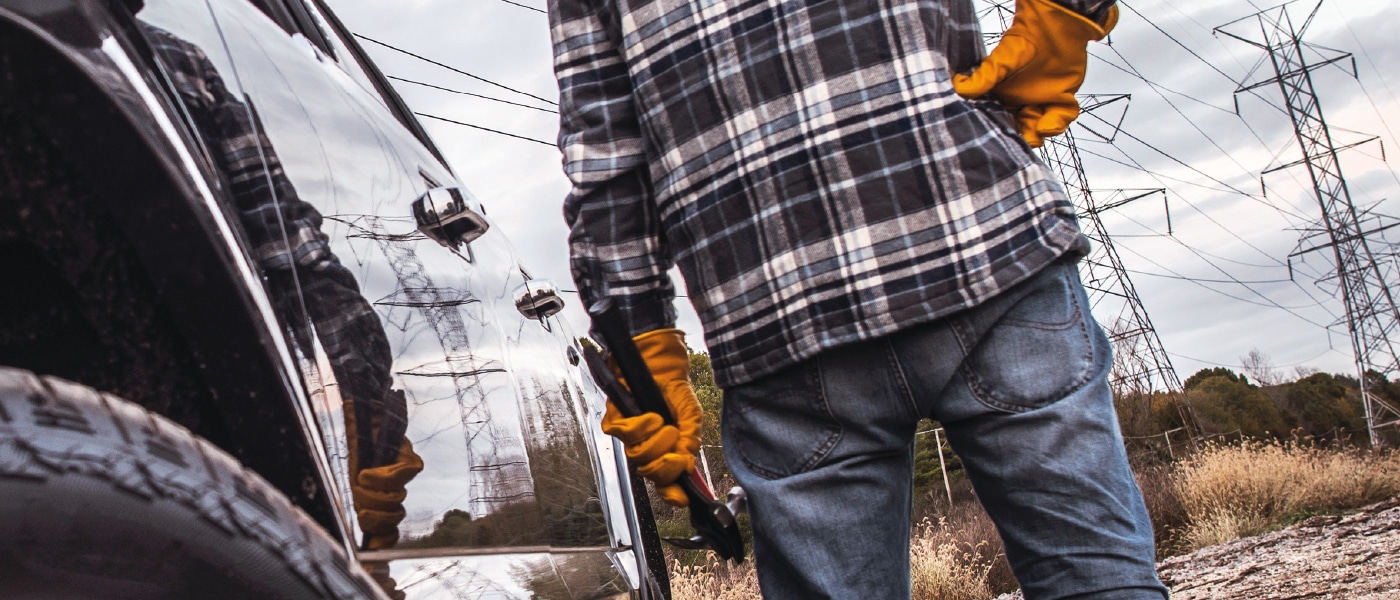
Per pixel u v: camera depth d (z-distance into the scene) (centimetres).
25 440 55
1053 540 107
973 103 110
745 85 111
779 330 111
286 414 73
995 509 112
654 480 119
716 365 118
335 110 115
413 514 90
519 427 127
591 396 183
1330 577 545
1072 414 107
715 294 115
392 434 91
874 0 109
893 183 107
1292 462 1238
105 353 65
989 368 108
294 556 71
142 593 61
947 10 114
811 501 114
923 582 877
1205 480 1172
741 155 111
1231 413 3102
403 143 139
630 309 124
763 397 117
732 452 124
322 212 94
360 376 88
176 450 64
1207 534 1067
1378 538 698
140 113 68
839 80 108
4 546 54
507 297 145
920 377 109
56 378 62
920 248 107
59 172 63
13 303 62
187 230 69
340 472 79
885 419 112
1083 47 117
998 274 106
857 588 114
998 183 108
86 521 57
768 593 122
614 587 152
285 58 110
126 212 66
